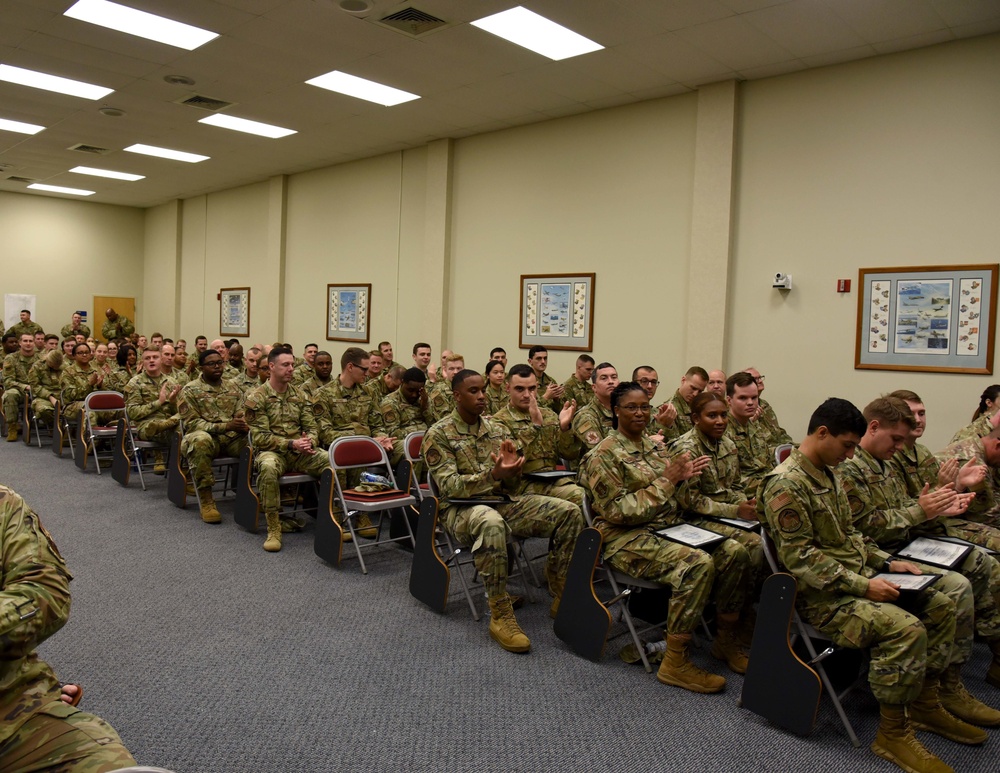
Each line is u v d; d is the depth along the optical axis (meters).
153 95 6.96
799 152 5.64
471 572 4.01
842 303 5.45
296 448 4.48
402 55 5.66
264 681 2.72
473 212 7.98
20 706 1.39
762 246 5.84
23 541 1.41
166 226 13.17
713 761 2.27
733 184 5.95
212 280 12.10
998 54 4.79
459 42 5.37
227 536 4.63
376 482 4.27
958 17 4.59
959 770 2.27
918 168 5.10
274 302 10.53
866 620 2.31
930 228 5.06
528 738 2.37
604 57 5.51
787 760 2.29
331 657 2.94
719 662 3.04
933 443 5.07
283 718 2.46
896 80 5.18
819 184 5.54
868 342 5.33
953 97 4.96
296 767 2.18
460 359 6.24
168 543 4.45
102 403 6.53
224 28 5.28
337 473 4.51
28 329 11.37
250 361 7.08
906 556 2.69
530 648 3.05
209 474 5.04
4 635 1.29
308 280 10.14
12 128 8.35
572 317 7.09
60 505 5.29
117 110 7.48
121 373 7.51
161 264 13.38
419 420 5.36
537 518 3.37
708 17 4.76
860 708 2.65
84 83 6.68
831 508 2.51
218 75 6.32
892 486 3.04
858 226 5.37
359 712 2.51
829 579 2.38
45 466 6.71
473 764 2.22
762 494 2.54
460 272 8.12
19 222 12.65
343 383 5.33
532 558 4.25
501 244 7.70
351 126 7.74
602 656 2.95
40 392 7.90
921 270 5.09
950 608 2.43
